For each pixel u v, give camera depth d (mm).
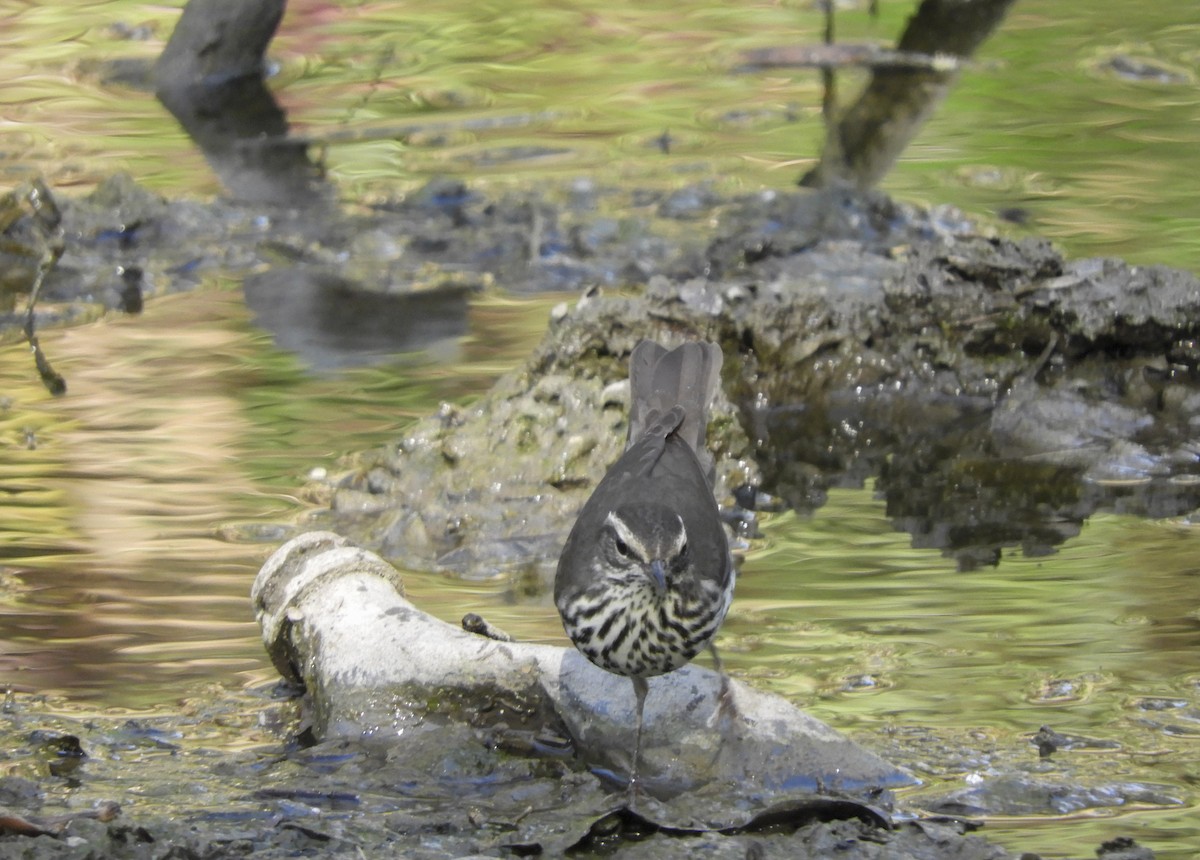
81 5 23516
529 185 17438
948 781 7191
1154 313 13125
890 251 15172
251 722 7953
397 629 8148
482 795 7180
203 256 15719
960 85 19969
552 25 23125
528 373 12328
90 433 11836
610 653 7633
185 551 9992
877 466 11945
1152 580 9625
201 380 12891
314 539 8789
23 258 15633
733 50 21750
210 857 6348
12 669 8406
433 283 15062
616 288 14812
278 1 20812
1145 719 7789
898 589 9531
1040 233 15391
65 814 6727
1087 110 19172
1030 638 8781
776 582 9664
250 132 19203
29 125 19281
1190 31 21828
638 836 6773
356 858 6383
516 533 10633
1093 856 6469
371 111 19969
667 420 8961
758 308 13258
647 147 18703
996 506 11086
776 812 6805
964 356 13398
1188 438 12336
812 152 18422
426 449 11250
